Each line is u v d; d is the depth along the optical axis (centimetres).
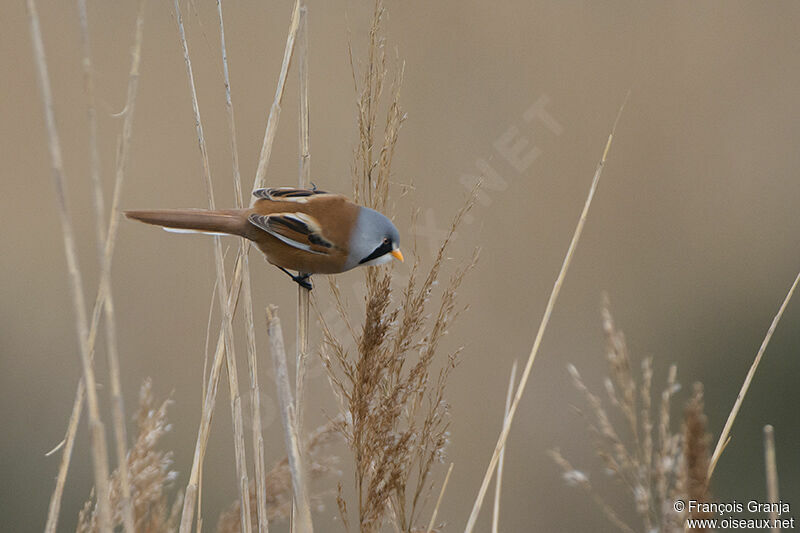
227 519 578
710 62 1510
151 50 1266
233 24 1295
